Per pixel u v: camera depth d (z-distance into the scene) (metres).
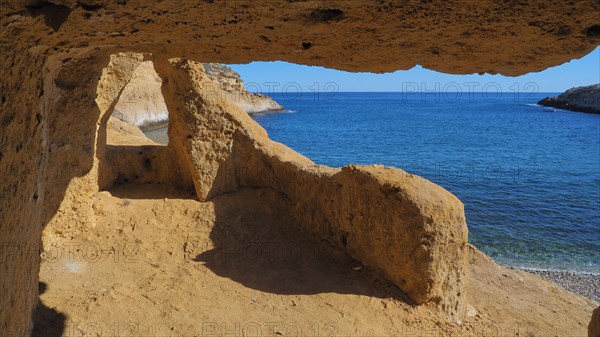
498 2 2.87
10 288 3.58
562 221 16.95
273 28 3.32
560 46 3.46
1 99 2.98
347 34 3.46
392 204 6.36
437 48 3.73
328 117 61.09
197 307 6.13
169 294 6.38
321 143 38.41
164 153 9.70
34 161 3.89
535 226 16.33
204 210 8.58
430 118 61.78
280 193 8.84
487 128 49.69
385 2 2.90
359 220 6.98
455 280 6.46
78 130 7.10
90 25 3.18
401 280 6.43
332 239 7.61
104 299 6.05
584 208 18.64
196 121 8.64
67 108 6.72
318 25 3.20
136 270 6.96
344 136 42.53
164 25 3.24
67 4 2.84
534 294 9.09
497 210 18.17
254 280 6.89
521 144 38.22
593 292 11.31
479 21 3.14
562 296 9.35
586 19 3.00
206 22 3.19
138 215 8.35
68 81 6.45
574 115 65.25
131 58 8.60
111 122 12.79
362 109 79.38
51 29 3.16
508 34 3.32
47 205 6.93
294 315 6.05
